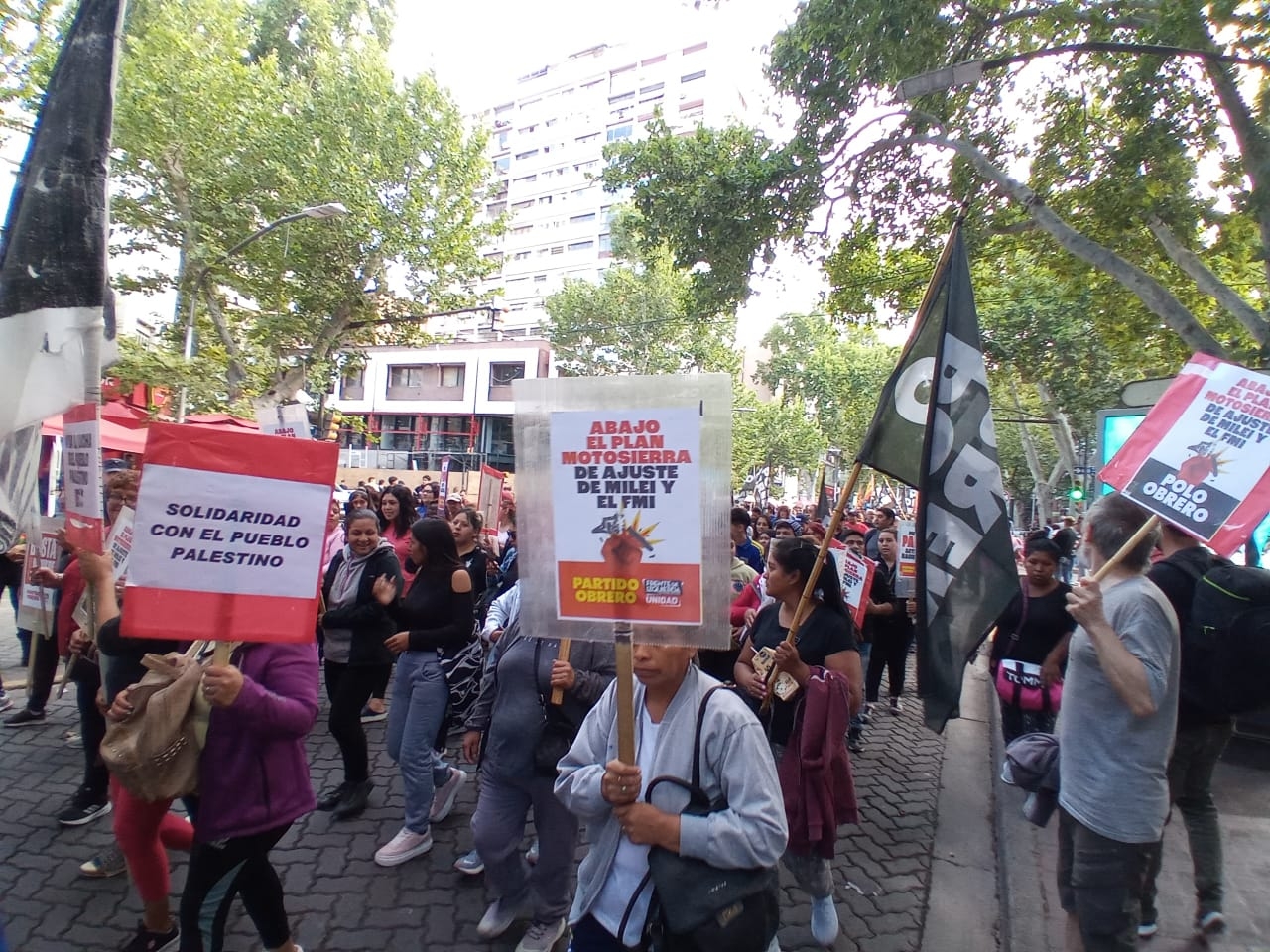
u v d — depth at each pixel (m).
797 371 52.44
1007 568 3.68
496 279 66.69
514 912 3.56
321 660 7.93
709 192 10.46
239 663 2.82
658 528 1.93
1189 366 2.88
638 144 11.07
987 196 10.99
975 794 5.88
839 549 6.69
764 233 10.73
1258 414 2.69
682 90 60.75
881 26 8.63
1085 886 2.68
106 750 2.58
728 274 11.02
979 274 14.73
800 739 3.47
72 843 4.15
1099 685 2.70
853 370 50.25
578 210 63.31
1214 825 3.71
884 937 3.81
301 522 2.58
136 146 17.77
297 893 3.83
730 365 39.00
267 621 2.55
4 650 8.31
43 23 9.48
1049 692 4.93
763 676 3.76
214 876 2.72
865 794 5.75
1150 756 2.64
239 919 3.59
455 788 4.75
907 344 4.04
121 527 3.99
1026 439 32.31
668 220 10.90
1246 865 4.45
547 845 3.38
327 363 20.97
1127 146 8.83
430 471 42.94
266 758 2.78
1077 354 20.19
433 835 4.54
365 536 4.63
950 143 9.50
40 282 3.09
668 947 1.96
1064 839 3.02
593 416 1.98
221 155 18.48
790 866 3.60
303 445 2.58
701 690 2.13
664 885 1.94
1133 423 8.92
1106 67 9.19
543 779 3.36
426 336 23.84
